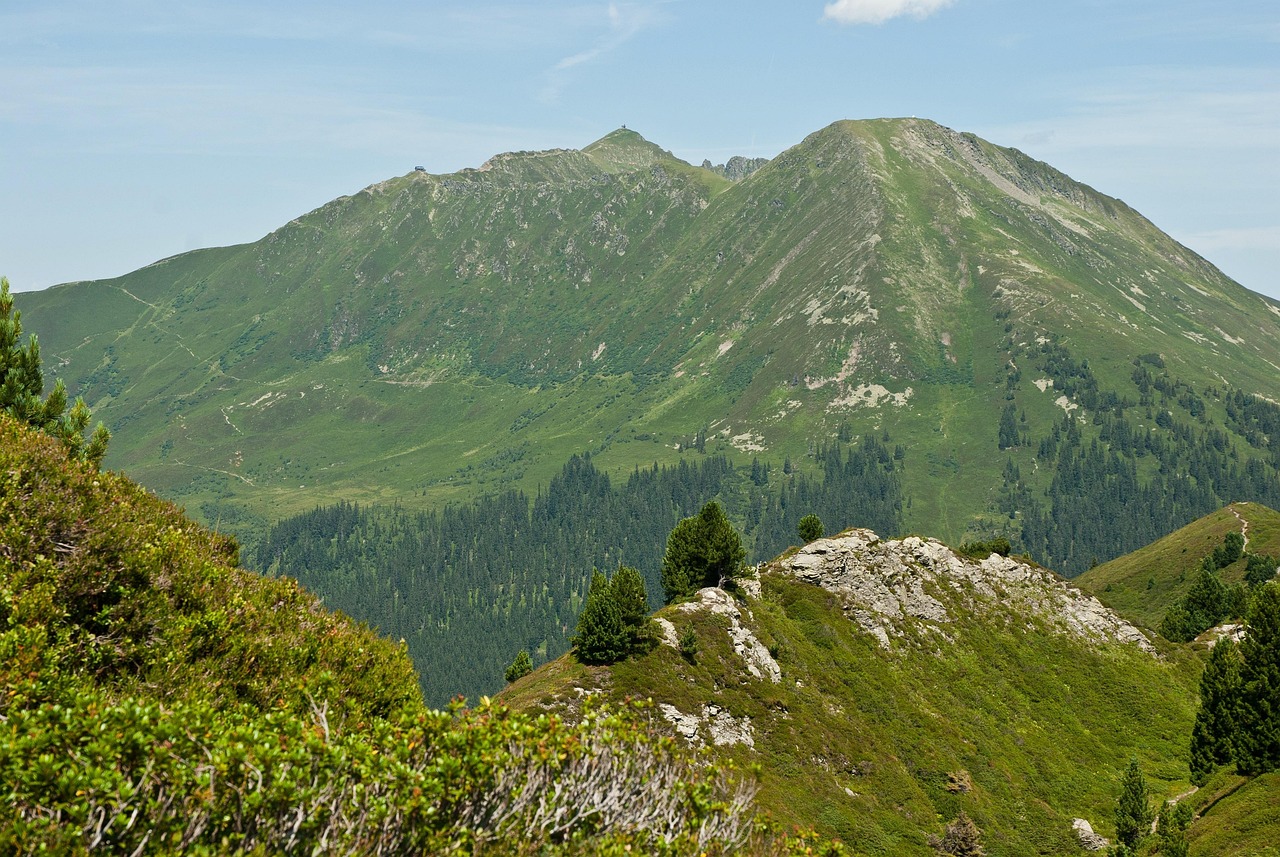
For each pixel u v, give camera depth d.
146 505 27.41
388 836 13.71
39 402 30.78
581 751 16.75
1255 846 51.62
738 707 66.38
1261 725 68.50
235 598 23.67
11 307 31.06
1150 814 67.38
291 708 18.08
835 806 61.12
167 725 13.34
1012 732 86.38
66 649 18.56
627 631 65.81
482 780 14.84
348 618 27.02
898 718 78.69
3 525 20.75
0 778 11.91
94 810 11.90
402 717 16.66
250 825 12.64
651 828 16.78
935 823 65.19
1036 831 70.31
